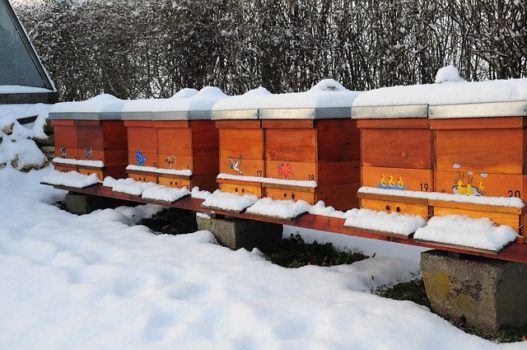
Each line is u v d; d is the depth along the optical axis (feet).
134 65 44.60
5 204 24.56
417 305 12.04
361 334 10.62
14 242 18.72
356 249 17.28
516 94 9.96
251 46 33.96
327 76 31.65
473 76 26.20
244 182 15.98
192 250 16.72
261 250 17.76
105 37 46.44
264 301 12.55
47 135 30.78
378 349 10.21
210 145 18.06
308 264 16.15
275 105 14.67
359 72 30.58
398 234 11.66
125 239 18.38
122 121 21.97
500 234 10.23
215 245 17.13
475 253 10.82
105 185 21.07
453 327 11.02
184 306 12.51
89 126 22.18
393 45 28.22
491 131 10.53
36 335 11.99
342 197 14.71
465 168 11.00
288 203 14.66
